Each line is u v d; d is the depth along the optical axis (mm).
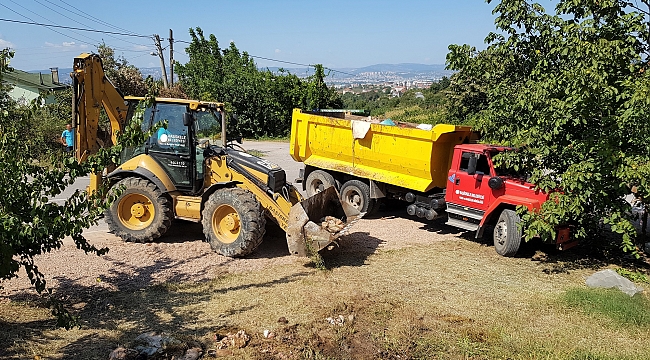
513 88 8359
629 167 6840
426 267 7734
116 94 8891
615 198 7570
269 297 6242
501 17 8352
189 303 5992
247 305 5977
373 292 6566
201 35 42156
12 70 4941
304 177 12422
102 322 5383
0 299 5773
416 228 10398
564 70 7480
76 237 5035
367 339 5246
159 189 8164
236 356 4727
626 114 6785
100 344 4844
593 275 7133
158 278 6785
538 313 6086
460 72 9172
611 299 6336
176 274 6961
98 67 8453
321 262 7336
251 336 5145
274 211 7820
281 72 38344
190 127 8102
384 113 45500
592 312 6086
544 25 8008
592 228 8219
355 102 61312
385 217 11438
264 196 7871
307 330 5344
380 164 10672
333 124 11359
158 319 5520
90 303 5855
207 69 39188
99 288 6316
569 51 7508
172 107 8195
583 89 6922
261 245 8531
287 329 5316
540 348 5172
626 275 7527
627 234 7410
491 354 5039
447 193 9469
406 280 7109
